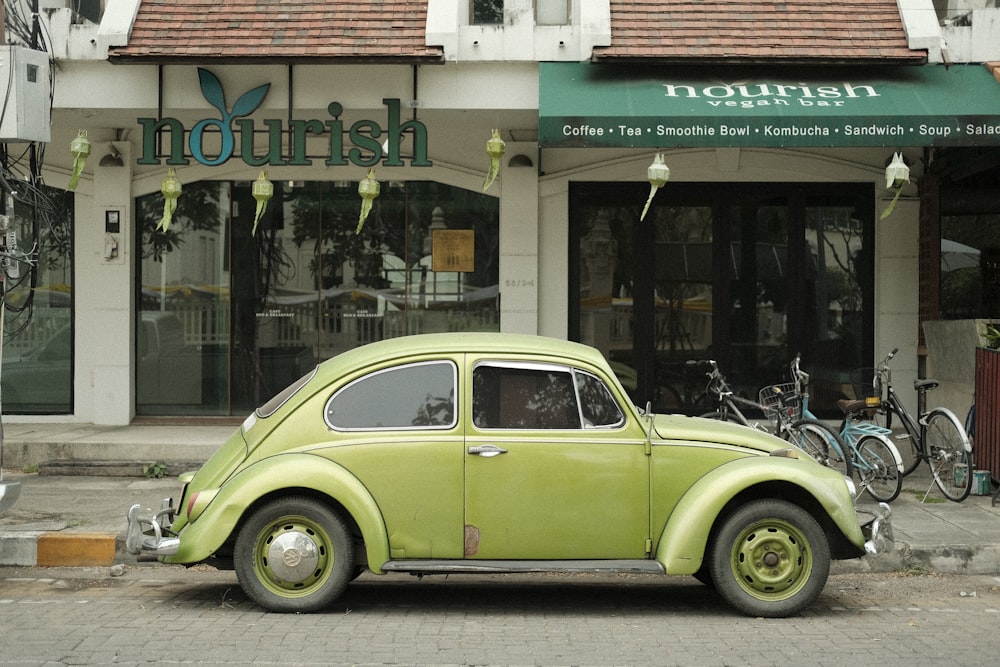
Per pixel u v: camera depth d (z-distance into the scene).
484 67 11.48
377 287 13.34
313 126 11.27
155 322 13.36
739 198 13.20
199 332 13.38
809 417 10.75
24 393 13.38
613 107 10.54
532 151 12.98
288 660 5.83
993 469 10.33
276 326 13.35
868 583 8.03
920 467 11.81
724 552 6.82
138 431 12.63
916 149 12.88
